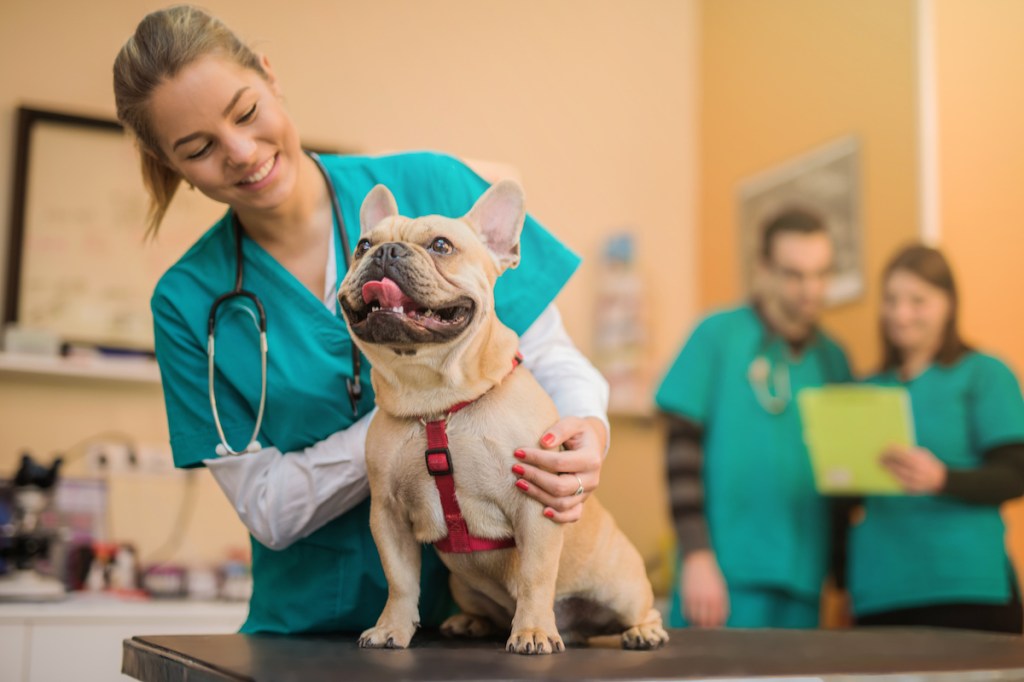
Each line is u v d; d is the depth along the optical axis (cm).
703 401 350
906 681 117
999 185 317
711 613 327
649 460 413
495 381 135
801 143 391
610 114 436
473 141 408
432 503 136
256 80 148
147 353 342
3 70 341
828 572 334
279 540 155
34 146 341
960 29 333
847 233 363
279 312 160
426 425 134
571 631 157
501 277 164
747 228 413
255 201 153
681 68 454
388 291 127
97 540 333
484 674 105
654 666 116
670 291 438
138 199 351
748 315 357
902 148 346
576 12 436
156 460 344
